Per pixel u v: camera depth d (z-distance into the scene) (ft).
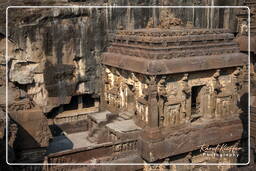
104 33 67.10
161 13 71.41
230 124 61.41
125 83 61.36
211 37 58.75
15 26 59.52
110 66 65.16
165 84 54.24
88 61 67.10
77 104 72.23
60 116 68.39
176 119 56.29
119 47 62.59
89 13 64.75
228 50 60.23
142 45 55.98
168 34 54.85
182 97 56.39
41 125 47.50
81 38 65.31
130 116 60.44
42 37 61.87
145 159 53.88
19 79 62.49
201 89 59.47
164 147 53.88
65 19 63.10
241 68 61.87
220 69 59.21
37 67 63.10
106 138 58.39
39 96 65.00
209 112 60.03
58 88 65.41
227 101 61.82
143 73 52.65
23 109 47.19
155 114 53.01
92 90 69.21
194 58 55.36
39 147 47.96
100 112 66.23
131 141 54.90
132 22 69.67
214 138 59.67
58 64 64.34
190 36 56.49
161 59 52.85
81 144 58.90
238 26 82.58
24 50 61.21
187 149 56.70
